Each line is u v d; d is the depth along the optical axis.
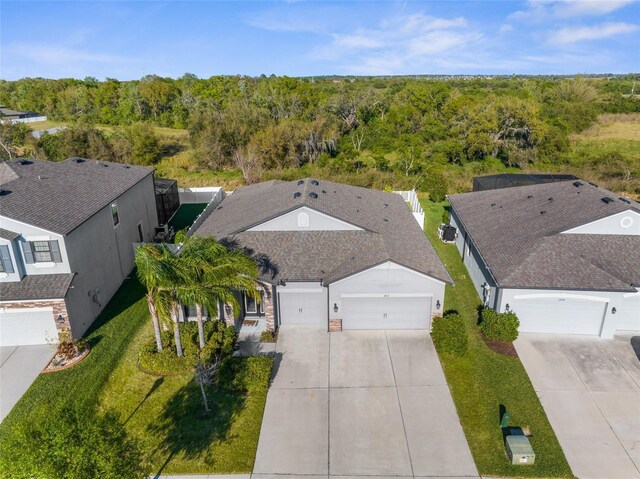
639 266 19.03
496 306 19.58
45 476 9.38
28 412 15.30
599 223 20.47
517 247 20.97
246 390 16.45
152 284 15.60
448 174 46.62
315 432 14.69
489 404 15.73
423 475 13.12
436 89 67.19
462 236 27.91
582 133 68.31
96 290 21.44
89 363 17.89
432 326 19.03
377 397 16.14
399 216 26.39
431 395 16.20
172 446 14.12
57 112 79.69
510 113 52.59
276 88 70.69
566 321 19.33
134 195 27.22
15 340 19.08
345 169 45.34
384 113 66.06
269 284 18.86
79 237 19.94
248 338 19.50
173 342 18.70
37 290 18.27
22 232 18.22
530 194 27.27
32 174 23.70
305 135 50.19
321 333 19.88
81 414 10.19
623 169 44.12
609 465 13.44
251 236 21.86
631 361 17.83
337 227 21.98
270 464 13.53
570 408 15.54
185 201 39.84
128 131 54.38
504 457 13.70
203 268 16.09
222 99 74.06
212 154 50.41
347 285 19.12
